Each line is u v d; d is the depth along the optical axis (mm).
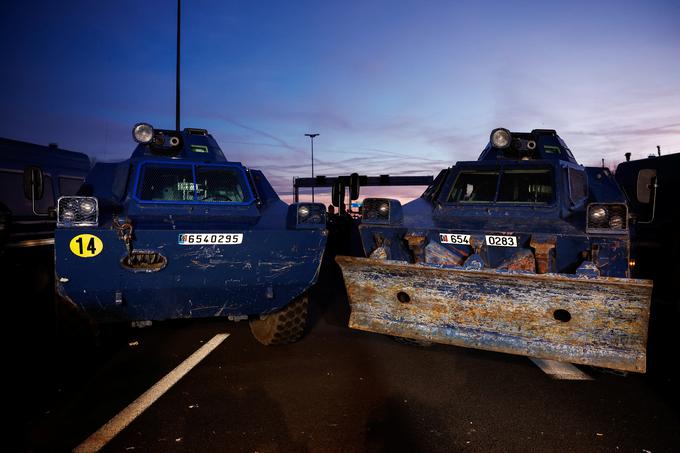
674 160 7262
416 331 4273
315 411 3307
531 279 3607
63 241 3611
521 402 3490
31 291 5688
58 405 3355
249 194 5406
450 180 5742
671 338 5367
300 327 4730
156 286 3883
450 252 4527
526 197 5359
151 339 5078
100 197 4957
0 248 5375
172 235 3869
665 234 6344
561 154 5883
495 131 5641
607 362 3592
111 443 2820
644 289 3242
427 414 3277
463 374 4082
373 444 2855
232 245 4035
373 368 4215
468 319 4070
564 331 3727
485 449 2807
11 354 4531
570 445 2867
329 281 9461
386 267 4168
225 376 3971
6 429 2984
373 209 4902
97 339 4301
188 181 5348
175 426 3051
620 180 8258
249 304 4289
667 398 3590
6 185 6469
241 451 2758
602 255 3842
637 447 2850
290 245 4203
